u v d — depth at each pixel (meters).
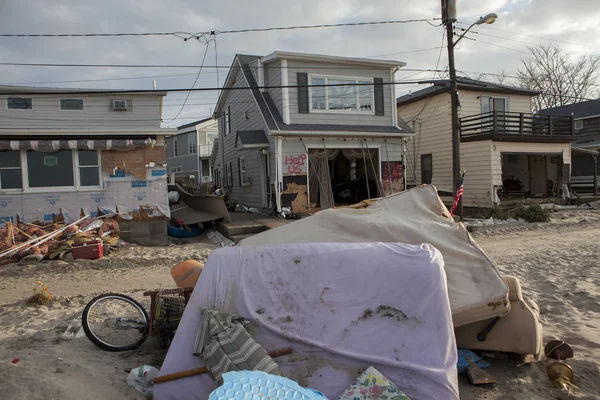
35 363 4.15
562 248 11.39
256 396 2.72
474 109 22.88
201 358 3.47
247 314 3.72
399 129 18.70
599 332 5.27
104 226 12.92
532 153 22.03
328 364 3.38
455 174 16.55
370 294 3.70
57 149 13.09
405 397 3.07
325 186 17.44
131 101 21.11
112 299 5.00
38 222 13.12
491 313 4.13
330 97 18.06
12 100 19.80
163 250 12.80
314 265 3.94
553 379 4.07
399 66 18.75
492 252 11.22
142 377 3.87
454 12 15.80
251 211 19.97
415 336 3.44
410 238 4.97
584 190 27.56
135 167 13.98
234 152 23.30
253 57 21.42
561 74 40.25
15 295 7.82
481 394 3.92
